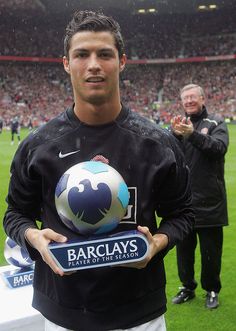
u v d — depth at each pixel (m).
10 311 2.86
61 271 1.60
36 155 1.86
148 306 1.86
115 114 1.86
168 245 1.86
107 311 1.80
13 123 26.34
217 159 4.32
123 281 1.79
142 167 1.83
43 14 50.66
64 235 1.79
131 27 55.94
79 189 1.63
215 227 4.46
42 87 49.66
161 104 48.22
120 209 1.67
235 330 4.08
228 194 10.92
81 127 1.86
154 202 1.91
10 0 45.81
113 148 1.83
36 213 2.08
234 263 5.96
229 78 49.91
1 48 50.69
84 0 47.78
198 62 53.75
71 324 1.84
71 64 1.80
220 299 4.80
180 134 4.17
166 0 49.53
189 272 4.71
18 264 3.35
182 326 4.18
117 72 1.81
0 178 13.56
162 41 54.91
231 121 40.53
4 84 48.97
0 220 8.62
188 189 2.01
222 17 53.91
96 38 1.74
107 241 1.60
